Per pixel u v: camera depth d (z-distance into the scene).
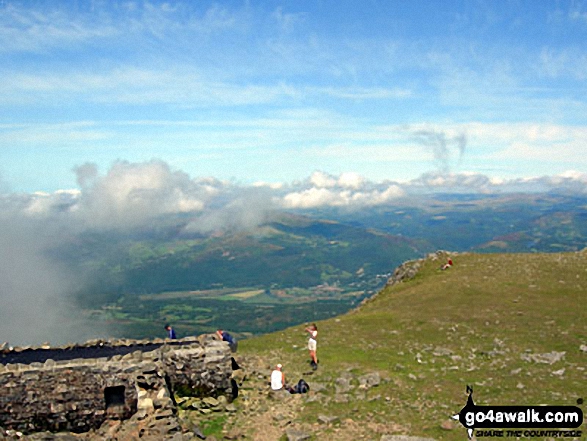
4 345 29.47
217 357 26.67
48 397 23.84
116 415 24.59
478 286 52.88
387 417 23.17
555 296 46.16
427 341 36.16
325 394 26.67
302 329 45.09
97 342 31.06
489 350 32.53
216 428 23.41
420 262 70.50
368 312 50.03
